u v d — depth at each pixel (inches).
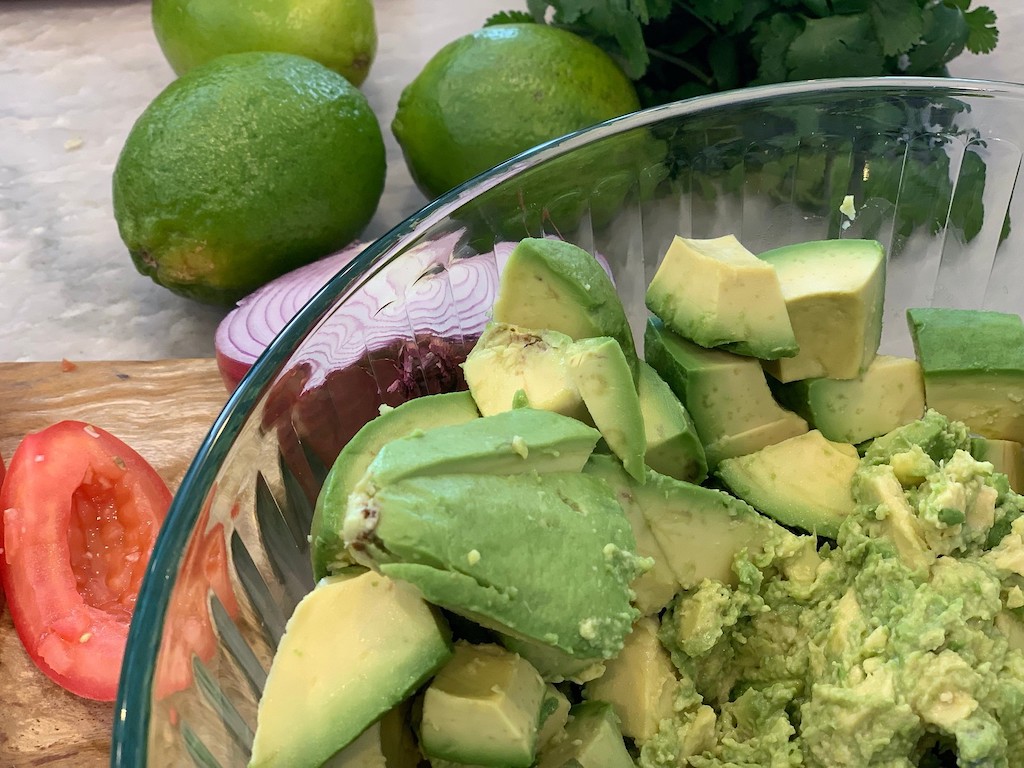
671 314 6.7
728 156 7.8
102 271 10.9
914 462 6.3
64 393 9.4
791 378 6.9
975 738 5.5
